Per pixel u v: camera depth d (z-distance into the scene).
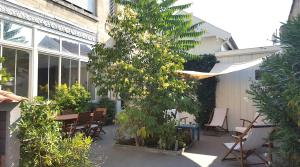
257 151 7.16
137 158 7.63
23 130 4.86
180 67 9.13
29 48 10.52
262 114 5.55
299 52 5.08
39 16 11.00
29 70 10.60
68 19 12.66
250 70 12.52
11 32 9.78
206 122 13.27
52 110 5.49
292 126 5.03
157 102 8.66
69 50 12.73
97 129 10.25
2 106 4.58
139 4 11.55
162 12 12.27
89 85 14.08
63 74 12.38
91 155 6.84
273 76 5.12
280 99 5.11
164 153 8.14
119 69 9.06
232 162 7.30
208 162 7.30
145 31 10.13
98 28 14.74
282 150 5.03
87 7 14.12
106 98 14.14
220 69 12.23
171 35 12.56
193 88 10.03
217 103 13.33
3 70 5.15
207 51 18.91
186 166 6.95
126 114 8.58
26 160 4.86
